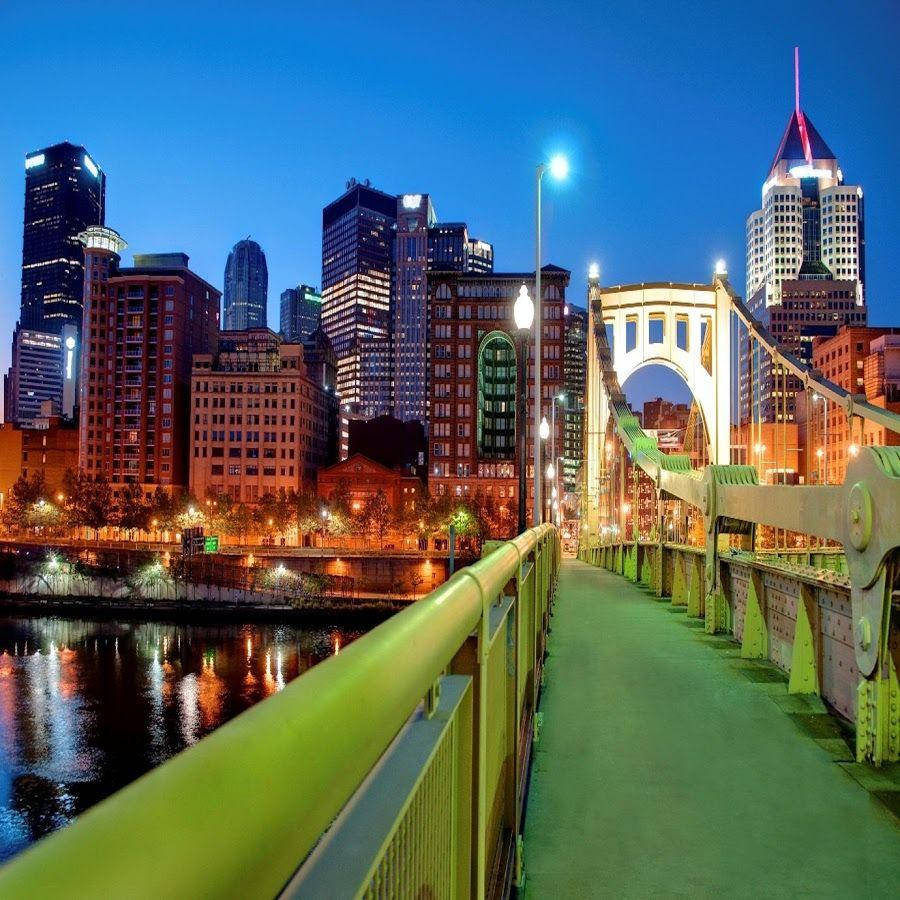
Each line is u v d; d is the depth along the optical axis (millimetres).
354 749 1217
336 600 87250
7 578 93375
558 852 4766
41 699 57156
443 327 120688
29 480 139750
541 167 17609
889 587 6309
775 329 181375
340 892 1104
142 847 705
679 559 18000
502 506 115000
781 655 10156
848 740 7031
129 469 128875
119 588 90625
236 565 93250
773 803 5566
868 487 6539
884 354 94250
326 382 152500
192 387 124562
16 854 622
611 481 45125
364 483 118438
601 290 67250
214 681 61906
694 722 7598
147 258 137250
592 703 8289
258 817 899
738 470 13508
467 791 2445
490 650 3076
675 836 5004
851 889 4316
